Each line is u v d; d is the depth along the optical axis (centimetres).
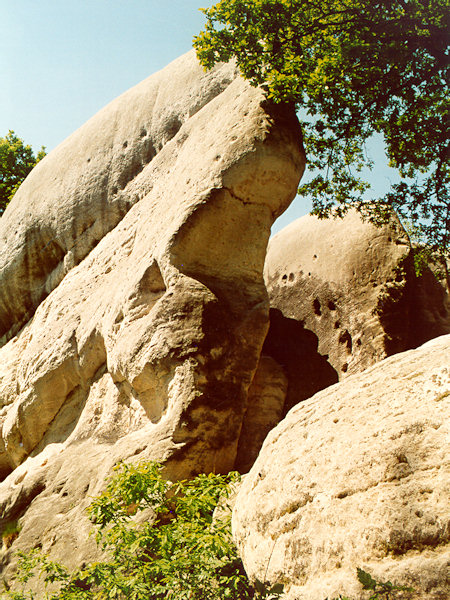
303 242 1323
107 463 820
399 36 1102
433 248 1148
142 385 859
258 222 927
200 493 606
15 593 667
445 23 1086
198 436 764
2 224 1584
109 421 930
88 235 1344
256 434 907
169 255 891
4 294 1492
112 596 474
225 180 912
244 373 827
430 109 1194
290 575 364
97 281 1182
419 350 418
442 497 308
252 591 431
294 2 1077
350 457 360
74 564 727
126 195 1290
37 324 1308
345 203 1256
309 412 436
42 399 1106
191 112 1255
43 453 1048
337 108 1172
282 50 1064
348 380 439
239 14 1064
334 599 313
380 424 362
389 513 320
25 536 822
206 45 1068
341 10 1105
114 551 547
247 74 1038
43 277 1450
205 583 465
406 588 292
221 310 846
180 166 1089
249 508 429
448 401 343
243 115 972
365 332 1079
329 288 1185
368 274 1138
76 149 1483
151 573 492
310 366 1109
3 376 1296
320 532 352
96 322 1051
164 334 832
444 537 298
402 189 1179
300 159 948
